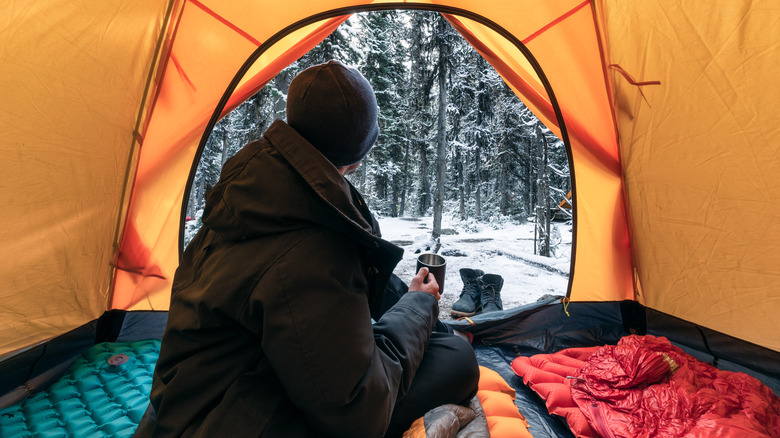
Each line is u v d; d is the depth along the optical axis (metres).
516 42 2.49
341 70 0.84
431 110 16.89
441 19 9.73
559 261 6.66
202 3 2.22
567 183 12.83
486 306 2.97
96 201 2.00
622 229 2.56
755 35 1.67
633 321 2.56
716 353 2.07
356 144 0.88
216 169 14.24
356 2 2.39
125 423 1.63
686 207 2.10
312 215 0.76
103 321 2.31
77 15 1.67
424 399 1.21
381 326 1.00
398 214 23.16
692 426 1.44
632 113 2.28
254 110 7.62
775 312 1.83
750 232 1.85
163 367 0.85
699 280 2.11
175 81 2.27
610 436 1.51
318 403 0.71
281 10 2.33
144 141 2.24
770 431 1.44
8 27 1.48
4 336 1.71
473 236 11.04
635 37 2.14
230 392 0.76
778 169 1.69
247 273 0.73
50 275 1.85
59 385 1.86
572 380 1.87
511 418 1.56
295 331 0.70
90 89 1.79
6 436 1.51
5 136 1.54
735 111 1.79
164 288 2.46
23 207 1.66
